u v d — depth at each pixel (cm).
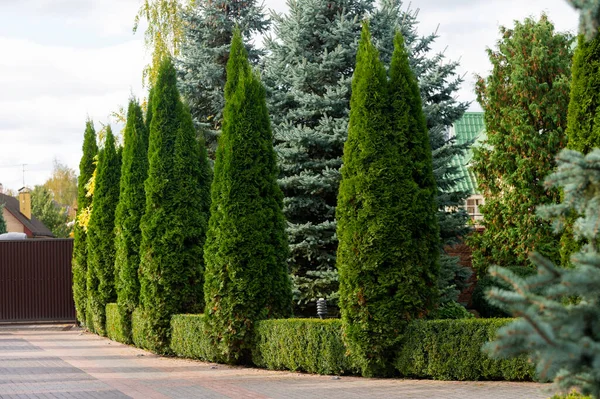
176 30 2642
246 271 1266
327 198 1738
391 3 1766
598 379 305
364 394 913
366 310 1073
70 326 2464
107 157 2019
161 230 1485
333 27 1730
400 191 1091
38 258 2477
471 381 1011
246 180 1282
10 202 5694
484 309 1792
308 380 1073
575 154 349
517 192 2050
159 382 1083
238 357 1284
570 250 693
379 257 1069
